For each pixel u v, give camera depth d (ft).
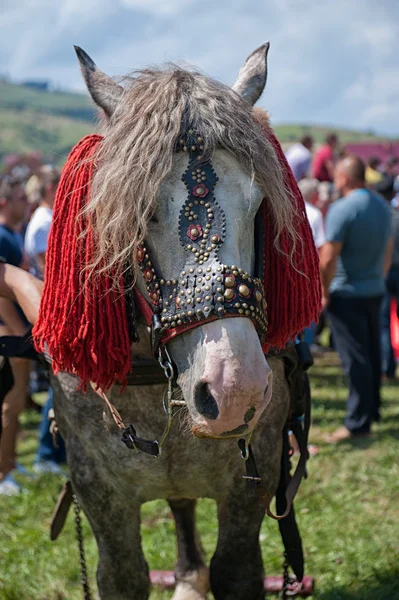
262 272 7.01
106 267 6.83
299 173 25.85
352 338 17.84
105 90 7.49
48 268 7.47
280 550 12.27
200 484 8.18
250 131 6.82
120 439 7.97
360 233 17.30
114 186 6.61
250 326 6.29
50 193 15.58
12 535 13.62
